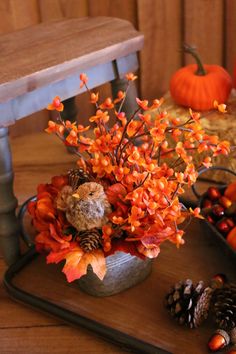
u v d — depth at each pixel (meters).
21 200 1.47
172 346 1.07
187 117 1.47
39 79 1.17
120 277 1.15
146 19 1.65
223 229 1.19
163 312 1.13
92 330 1.09
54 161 1.61
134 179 1.04
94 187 1.07
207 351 1.05
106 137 1.06
